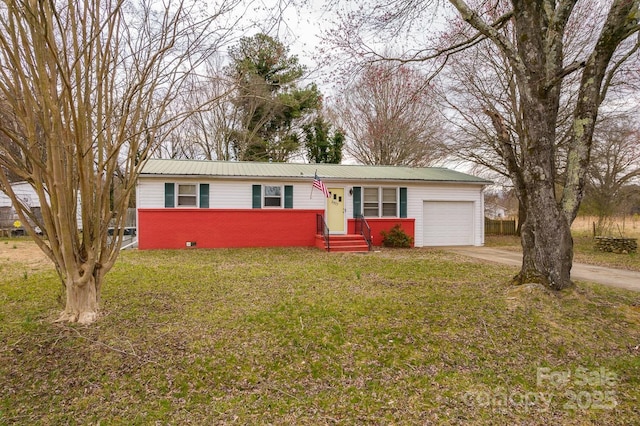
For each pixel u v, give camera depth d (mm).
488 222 21578
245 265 9586
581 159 5941
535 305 5234
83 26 4113
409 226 15602
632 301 5859
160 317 4930
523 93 5996
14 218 18172
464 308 5297
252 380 3416
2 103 4309
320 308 5387
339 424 2805
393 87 20938
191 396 3135
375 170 16812
